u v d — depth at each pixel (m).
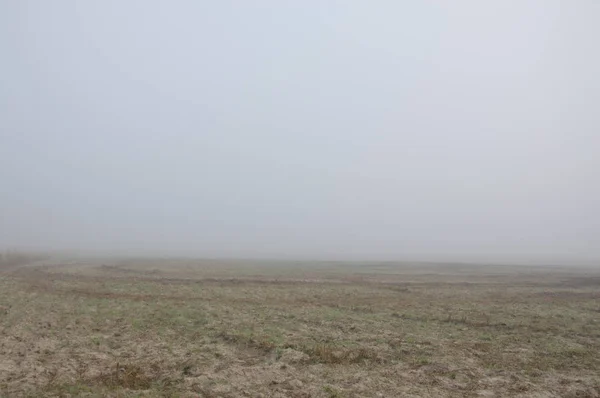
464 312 32.94
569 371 19.75
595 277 66.62
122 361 19.08
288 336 23.73
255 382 17.05
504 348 23.16
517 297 42.44
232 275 58.81
